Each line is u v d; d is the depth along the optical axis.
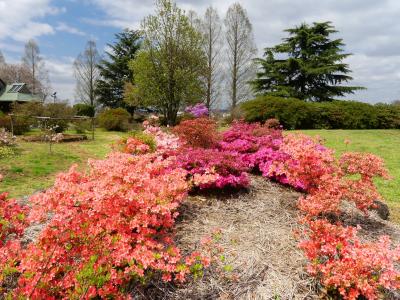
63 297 2.51
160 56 21.84
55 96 23.72
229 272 3.15
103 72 38.38
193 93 23.05
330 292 2.92
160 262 2.71
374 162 4.61
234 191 5.24
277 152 6.35
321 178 4.38
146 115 32.84
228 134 8.35
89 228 2.72
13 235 3.57
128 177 3.06
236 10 29.22
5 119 15.27
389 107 20.08
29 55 44.62
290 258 3.43
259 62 28.83
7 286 2.70
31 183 6.84
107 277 2.37
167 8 21.16
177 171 3.88
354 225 4.62
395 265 3.54
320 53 28.89
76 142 13.55
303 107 19.34
